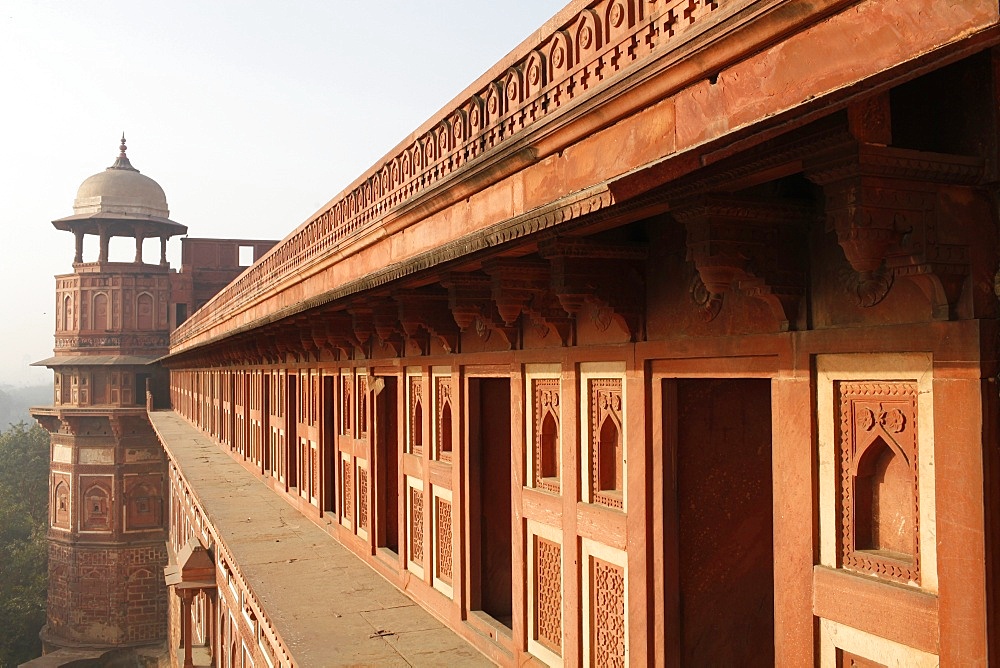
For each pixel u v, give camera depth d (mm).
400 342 7742
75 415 33906
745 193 3080
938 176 2426
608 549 4500
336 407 10086
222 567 13547
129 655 33062
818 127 2398
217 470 17000
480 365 6047
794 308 3232
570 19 3578
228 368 20859
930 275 2514
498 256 4430
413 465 7449
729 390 4270
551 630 5168
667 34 2873
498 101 4316
